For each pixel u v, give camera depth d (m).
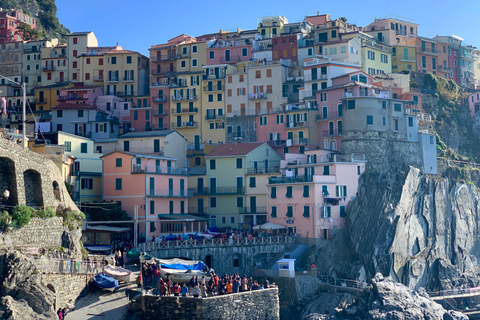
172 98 146.00
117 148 119.62
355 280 97.31
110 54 157.38
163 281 60.81
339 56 141.38
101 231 83.50
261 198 112.56
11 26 179.50
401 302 87.44
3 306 46.94
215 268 89.81
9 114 145.75
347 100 116.44
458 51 169.38
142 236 96.06
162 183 102.44
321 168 106.94
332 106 122.75
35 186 60.78
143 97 151.00
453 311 91.88
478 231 119.56
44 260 53.25
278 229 104.06
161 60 157.75
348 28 156.00
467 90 164.38
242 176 114.38
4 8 190.62
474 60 174.75
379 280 93.56
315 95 128.12
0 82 167.88
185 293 60.34
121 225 95.12
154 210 99.75
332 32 148.38
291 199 103.94
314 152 112.62
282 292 89.06
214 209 115.00
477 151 149.00
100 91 154.75
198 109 144.00
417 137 121.12
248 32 166.75
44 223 58.31
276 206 105.94
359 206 106.50
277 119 130.12
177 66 157.00
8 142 56.53
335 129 120.75
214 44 157.25
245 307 62.09
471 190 120.88
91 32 166.38
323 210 101.44
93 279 60.38
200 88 144.75
